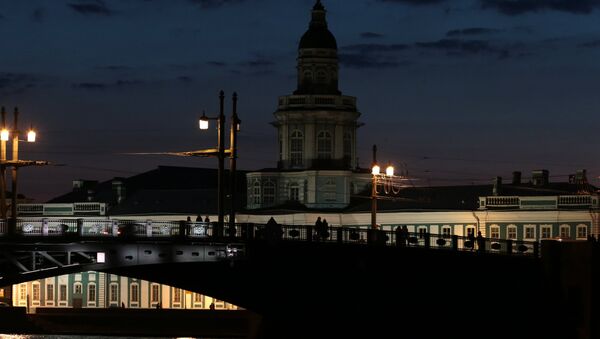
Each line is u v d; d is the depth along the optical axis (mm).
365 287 120312
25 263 107500
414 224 187375
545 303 127688
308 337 120438
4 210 119875
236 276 114688
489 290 128125
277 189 198750
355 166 199625
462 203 184500
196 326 170875
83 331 177250
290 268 113938
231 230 111750
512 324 127125
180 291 189875
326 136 197500
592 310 125062
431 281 124688
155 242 105500
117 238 104062
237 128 119562
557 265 128000
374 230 122188
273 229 112188
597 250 125562
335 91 198750
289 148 198625
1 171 119750
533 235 179125
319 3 199375
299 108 197375
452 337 125062
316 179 195250
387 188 193750
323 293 118250
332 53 198500
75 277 194875
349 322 120000
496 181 185000
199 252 107625
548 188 184500
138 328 173625
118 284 192875
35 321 178750
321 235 118812
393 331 122375
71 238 102250
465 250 130125
